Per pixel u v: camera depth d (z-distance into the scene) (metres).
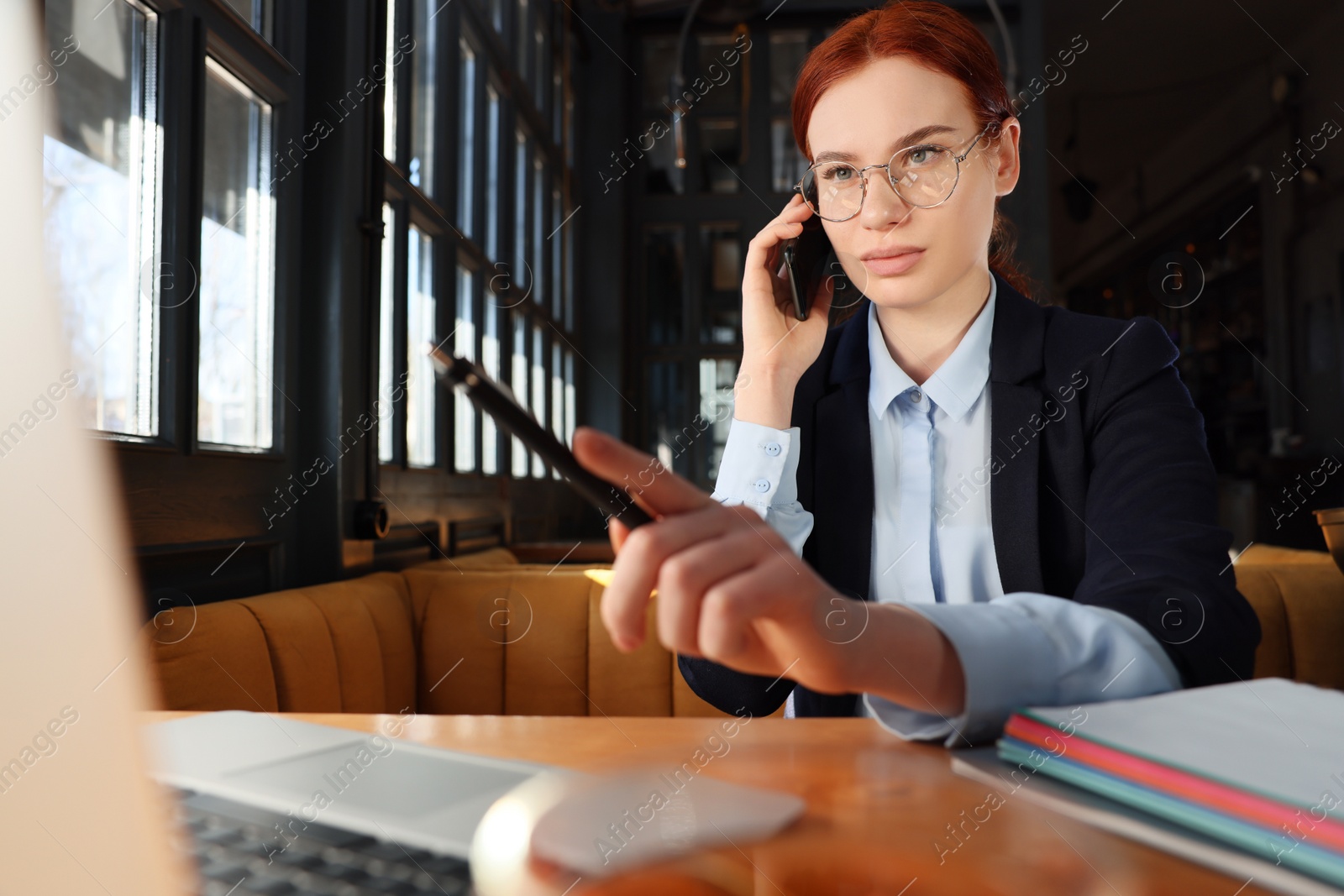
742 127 5.06
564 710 1.41
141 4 1.22
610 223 4.76
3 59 0.94
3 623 0.82
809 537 0.94
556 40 3.92
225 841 0.32
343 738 0.48
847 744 0.50
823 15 4.94
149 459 1.11
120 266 1.16
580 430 0.38
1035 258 4.78
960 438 0.92
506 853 0.30
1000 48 4.76
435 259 2.29
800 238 0.89
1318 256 4.96
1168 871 0.31
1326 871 0.29
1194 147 5.88
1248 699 0.45
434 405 2.24
